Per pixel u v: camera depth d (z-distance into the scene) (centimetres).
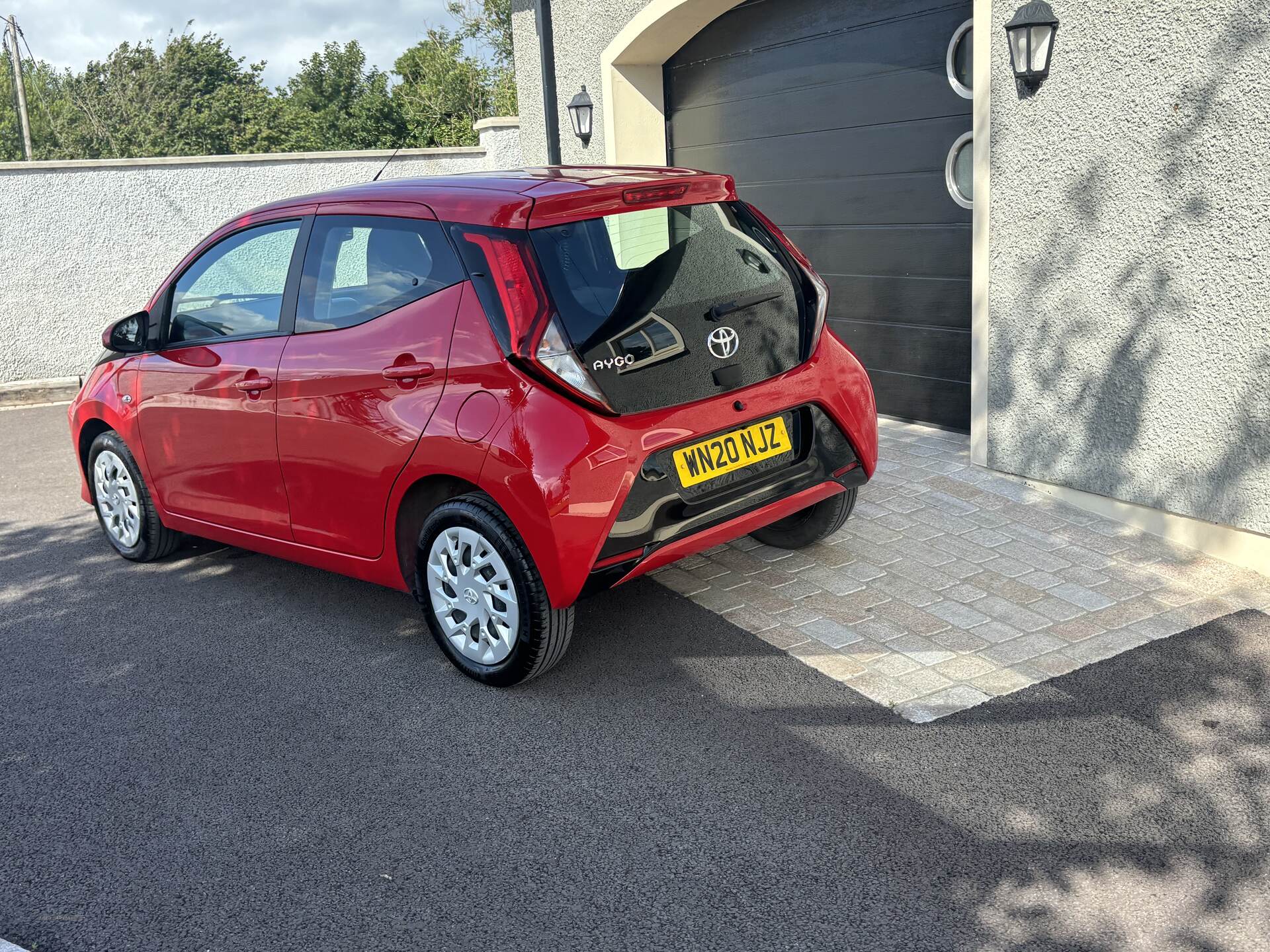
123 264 1146
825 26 689
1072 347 511
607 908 279
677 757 346
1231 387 445
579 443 348
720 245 398
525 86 977
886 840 298
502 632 384
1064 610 425
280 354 436
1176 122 445
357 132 4178
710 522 381
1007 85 512
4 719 400
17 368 1138
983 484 564
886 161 669
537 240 361
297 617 479
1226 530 458
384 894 291
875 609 438
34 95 6019
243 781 349
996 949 256
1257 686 362
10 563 575
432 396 376
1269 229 420
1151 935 258
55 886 302
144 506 538
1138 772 320
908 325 681
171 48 6025
